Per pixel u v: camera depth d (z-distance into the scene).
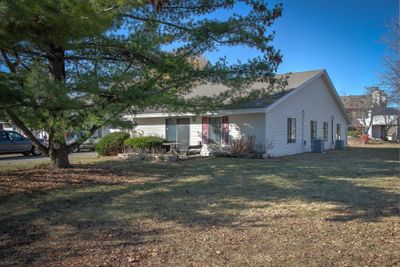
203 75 10.80
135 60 10.48
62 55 9.72
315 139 21.88
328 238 5.09
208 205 7.21
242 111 17.56
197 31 10.59
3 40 7.17
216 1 10.94
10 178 10.08
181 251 4.64
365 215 6.34
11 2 6.17
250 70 11.30
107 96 8.79
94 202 7.48
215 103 12.55
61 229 5.64
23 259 4.41
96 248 4.78
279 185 9.43
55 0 6.84
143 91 8.96
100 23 7.69
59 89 7.15
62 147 11.73
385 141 38.66
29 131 10.98
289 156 18.31
